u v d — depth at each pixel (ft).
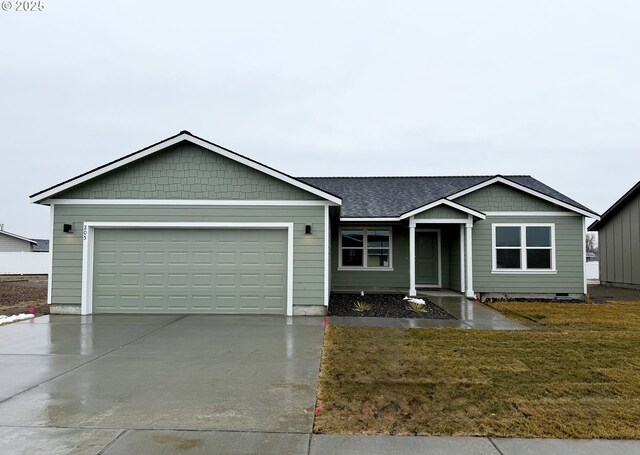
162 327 26.89
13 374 16.62
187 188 32.45
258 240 32.60
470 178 57.98
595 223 67.15
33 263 100.01
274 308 32.27
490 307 36.58
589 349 21.01
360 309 33.78
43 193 31.42
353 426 11.73
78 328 26.48
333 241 49.78
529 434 11.27
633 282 58.49
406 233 49.78
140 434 11.09
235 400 13.78
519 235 44.83
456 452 10.20
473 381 15.80
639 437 11.12
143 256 32.53
